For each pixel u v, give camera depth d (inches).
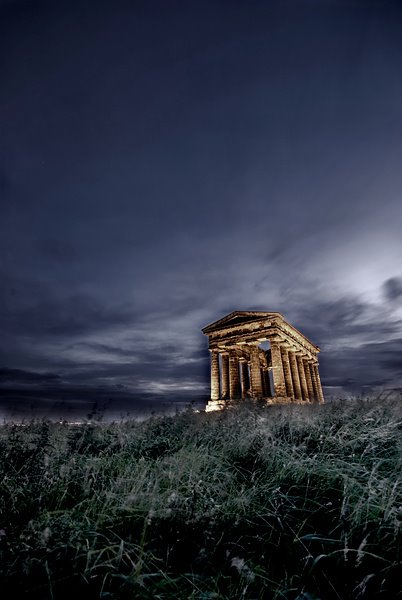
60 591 123.5
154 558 140.1
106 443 339.9
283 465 227.3
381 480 176.9
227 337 1441.9
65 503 195.2
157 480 200.1
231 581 129.8
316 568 136.9
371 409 350.6
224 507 179.5
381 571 125.4
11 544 142.0
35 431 332.5
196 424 423.2
